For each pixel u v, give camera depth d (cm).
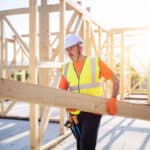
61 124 404
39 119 499
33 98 105
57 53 414
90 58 206
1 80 100
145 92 1102
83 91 204
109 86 699
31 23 301
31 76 302
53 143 352
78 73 206
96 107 120
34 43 301
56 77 363
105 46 746
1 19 570
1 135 416
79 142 213
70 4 416
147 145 355
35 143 311
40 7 487
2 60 614
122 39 802
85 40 517
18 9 509
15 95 102
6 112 576
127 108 125
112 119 554
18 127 478
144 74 1105
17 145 359
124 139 387
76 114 204
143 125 492
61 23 391
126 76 1015
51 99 109
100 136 405
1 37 611
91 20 554
